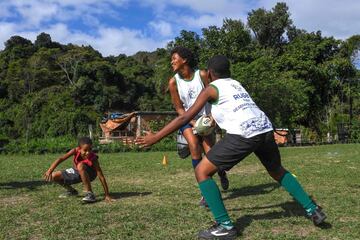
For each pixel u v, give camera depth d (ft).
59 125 148.56
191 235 15.42
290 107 124.16
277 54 165.78
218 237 14.90
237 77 116.37
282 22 172.45
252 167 36.73
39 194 24.41
